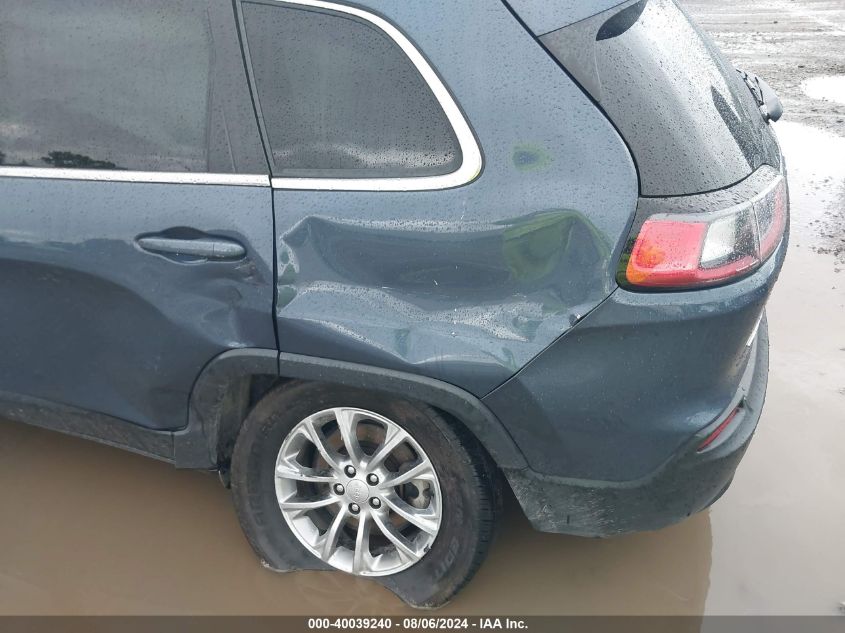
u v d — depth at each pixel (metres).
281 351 2.32
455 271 2.16
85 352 2.59
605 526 2.33
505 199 2.10
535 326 2.13
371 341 2.21
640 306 2.07
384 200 2.18
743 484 3.07
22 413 2.82
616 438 2.19
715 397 2.22
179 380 2.48
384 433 2.47
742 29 10.69
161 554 2.79
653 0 2.48
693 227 2.04
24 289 2.57
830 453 3.20
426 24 2.15
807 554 2.76
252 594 2.64
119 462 3.22
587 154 2.06
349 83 2.21
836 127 6.72
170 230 2.33
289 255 2.25
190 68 2.33
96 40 2.41
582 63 2.09
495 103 2.11
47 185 2.46
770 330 3.97
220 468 2.65
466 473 2.34
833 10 11.93
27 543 2.84
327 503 2.55
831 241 4.79
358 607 2.59
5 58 2.48
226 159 2.30
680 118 2.14
